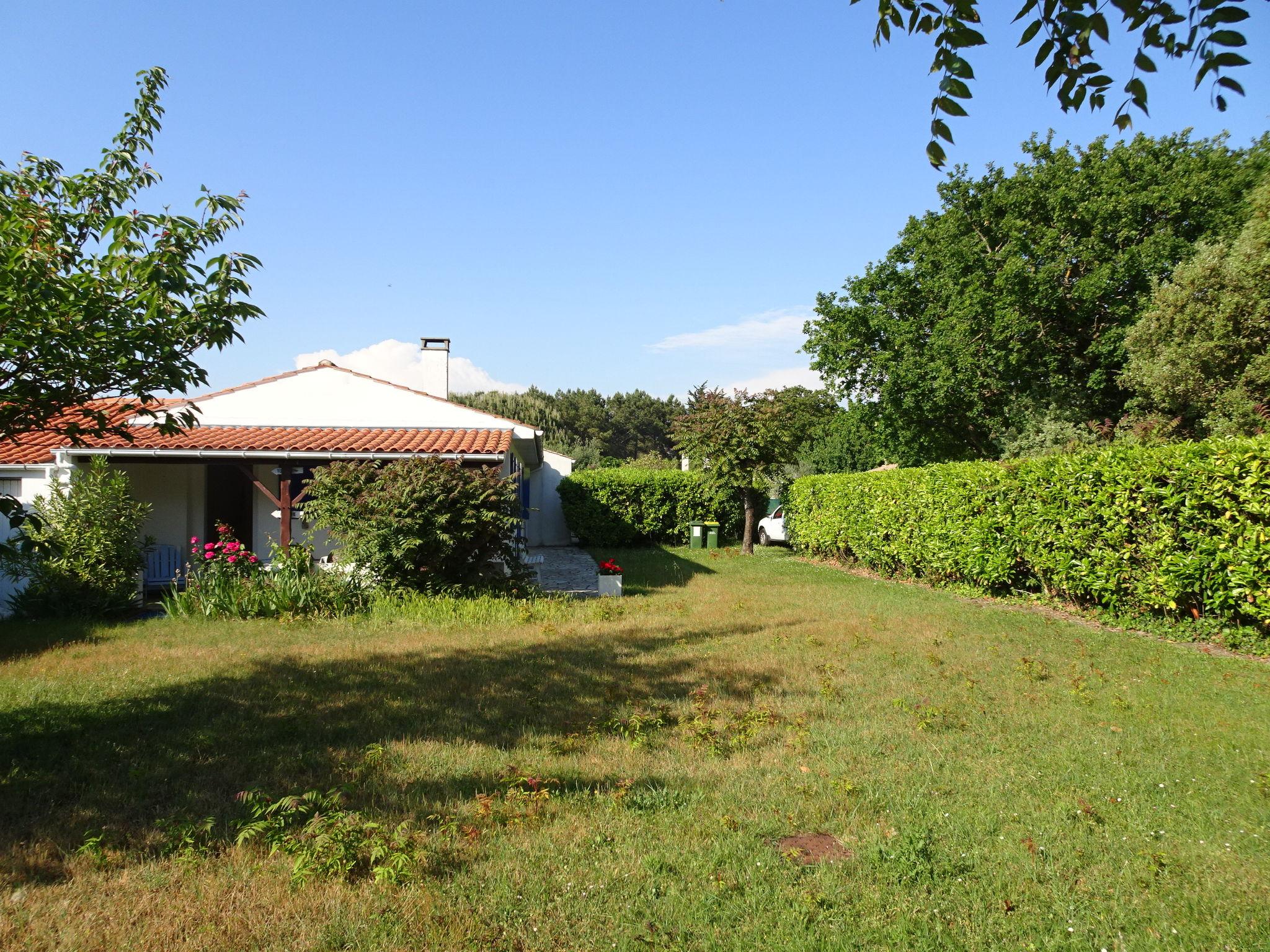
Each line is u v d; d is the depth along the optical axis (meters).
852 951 3.07
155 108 5.82
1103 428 21.81
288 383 16.23
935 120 3.31
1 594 11.62
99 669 7.83
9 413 4.74
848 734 5.69
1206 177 22.33
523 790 4.55
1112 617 10.18
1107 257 23.44
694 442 22.81
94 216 5.25
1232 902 3.41
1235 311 16.78
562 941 3.15
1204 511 8.72
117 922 3.28
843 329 29.17
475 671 7.79
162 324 4.94
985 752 5.30
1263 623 8.18
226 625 10.44
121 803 4.57
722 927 3.24
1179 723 5.89
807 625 10.41
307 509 11.77
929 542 14.48
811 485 21.30
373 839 3.79
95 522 11.41
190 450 12.65
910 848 3.78
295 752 5.41
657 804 4.46
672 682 7.33
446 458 13.47
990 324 24.67
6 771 5.07
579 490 26.11
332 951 3.09
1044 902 3.43
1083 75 3.13
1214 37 2.72
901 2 3.14
